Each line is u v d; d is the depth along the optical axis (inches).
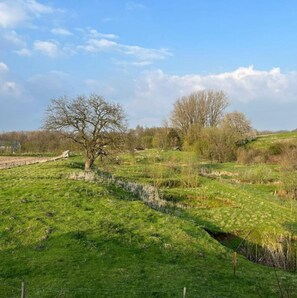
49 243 1042.1
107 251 1034.7
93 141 2148.1
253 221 1571.1
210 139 3666.3
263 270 1087.0
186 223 1360.7
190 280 917.8
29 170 1993.1
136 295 817.5
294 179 2236.7
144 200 1633.9
